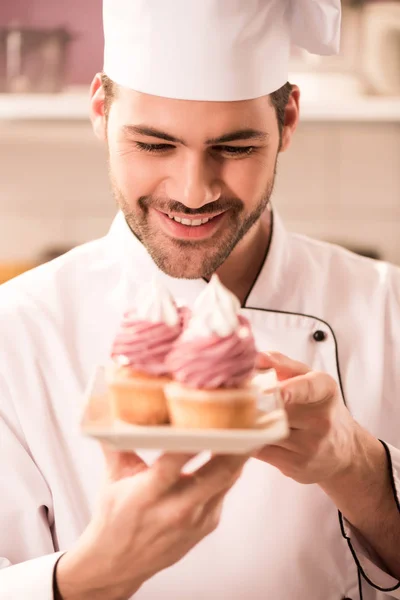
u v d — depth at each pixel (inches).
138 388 36.0
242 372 35.6
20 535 52.4
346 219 127.1
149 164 48.0
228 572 51.9
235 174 48.4
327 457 43.6
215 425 34.3
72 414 54.6
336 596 53.4
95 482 53.3
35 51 106.8
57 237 125.4
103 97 55.5
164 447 33.2
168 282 56.5
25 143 122.8
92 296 57.9
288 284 59.4
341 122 111.8
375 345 59.1
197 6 47.4
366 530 51.1
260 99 48.9
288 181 126.2
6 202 124.3
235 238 50.4
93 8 113.3
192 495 37.5
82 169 123.8
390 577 52.4
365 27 108.8
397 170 125.3
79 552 41.4
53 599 42.8
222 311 36.9
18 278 60.1
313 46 55.1
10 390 54.4
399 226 126.8
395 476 49.1
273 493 53.2
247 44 48.1
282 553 52.4
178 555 39.8
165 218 49.6
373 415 57.6
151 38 47.6
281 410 36.3
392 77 109.1
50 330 56.2
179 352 36.1
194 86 46.9
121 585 41.3
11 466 52.7
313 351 57.1
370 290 61.2
